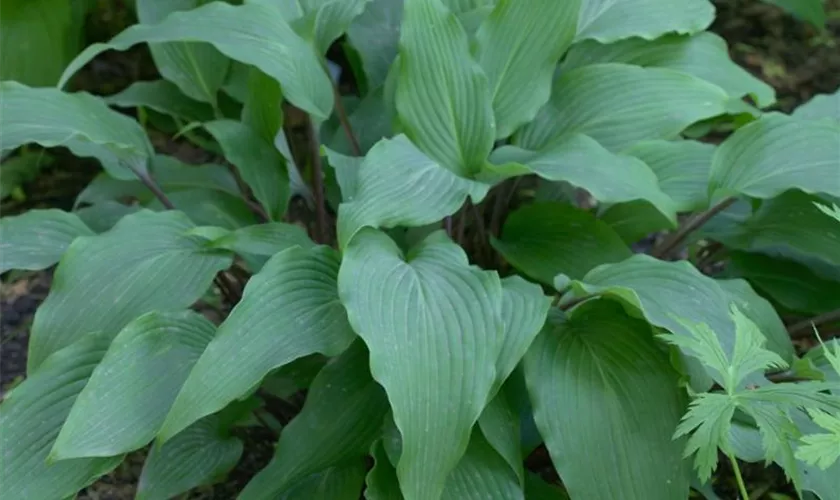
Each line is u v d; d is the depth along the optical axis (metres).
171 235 1.36
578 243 1.45
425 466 1.15
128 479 1.51
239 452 1.35
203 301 1.56
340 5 1.55
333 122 1.66
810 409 1.10
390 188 1.28
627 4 1.57
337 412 1.29
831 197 1.40
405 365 1.16
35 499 1.22
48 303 1.29
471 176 1.39
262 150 1.51
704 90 1.46
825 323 1.47
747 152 1.40
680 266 1.29
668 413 1.24
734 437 1.24
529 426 1.33
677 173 1.46
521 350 1.20
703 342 1.15
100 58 2.21
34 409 1.25
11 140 1.35
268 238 1.37
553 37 1.43
